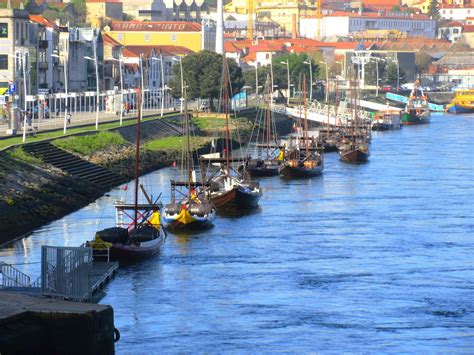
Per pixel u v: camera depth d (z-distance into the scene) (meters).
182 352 165.75
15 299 157.62
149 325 179.12
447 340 172.50
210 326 178.75
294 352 166.12
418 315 185.38
